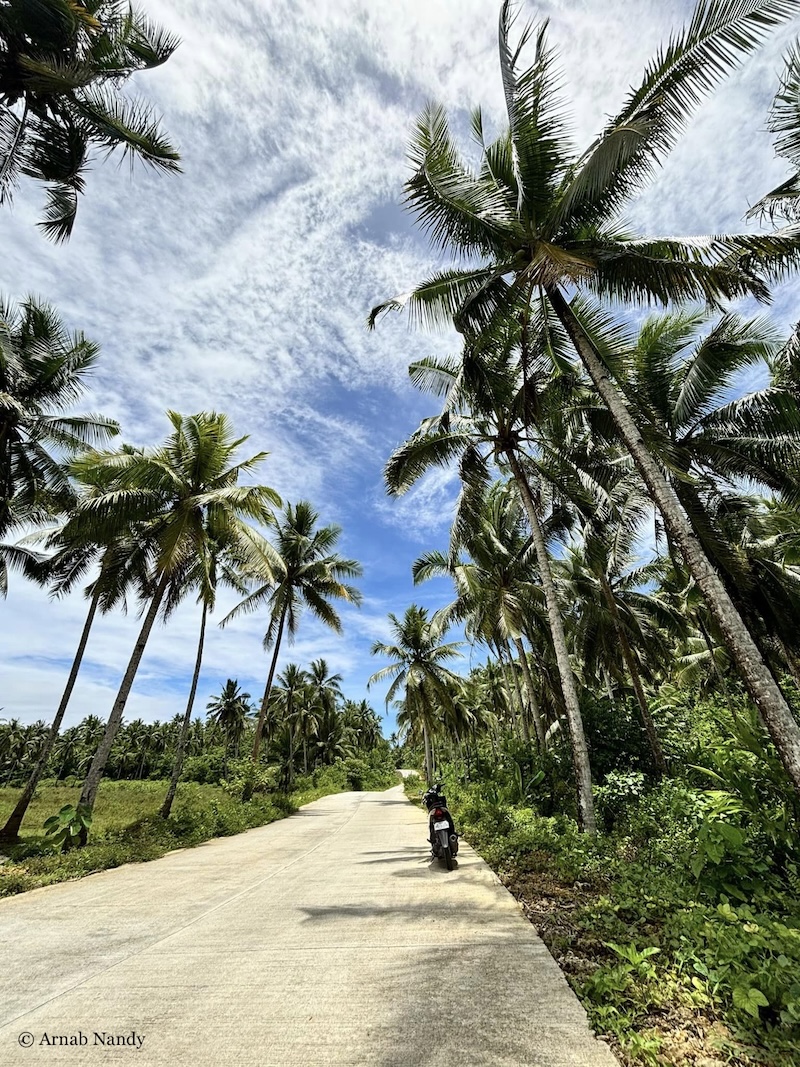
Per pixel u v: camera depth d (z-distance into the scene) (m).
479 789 14.91
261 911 5.50
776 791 5.68
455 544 12.55
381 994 3.31
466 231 7.79
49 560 17.11
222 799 17.36
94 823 16.47
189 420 13.56
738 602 12.09
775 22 5.47
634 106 6.45
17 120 8.77
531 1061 2.51
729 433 11.14
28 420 14.43
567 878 6.08
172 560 12.22
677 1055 2.53
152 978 3.70
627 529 12.91
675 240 6.53
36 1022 3.04
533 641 19.19
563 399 10.80
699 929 3.76
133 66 9.85
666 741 12.93
